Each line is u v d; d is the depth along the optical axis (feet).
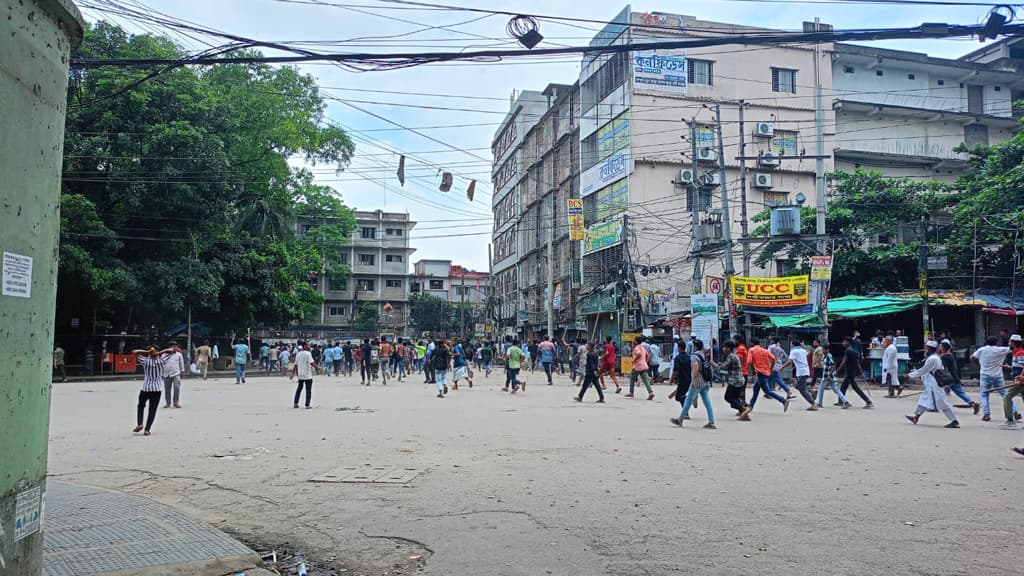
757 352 48.44
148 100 93.35
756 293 81.35
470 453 31.73
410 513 21.52
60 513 21.21
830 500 22.53
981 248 94.17
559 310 150.20
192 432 39.29
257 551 18.37
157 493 24.77
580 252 140.05
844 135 124.98
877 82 128.67
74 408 53.47
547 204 162.61
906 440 35.78
